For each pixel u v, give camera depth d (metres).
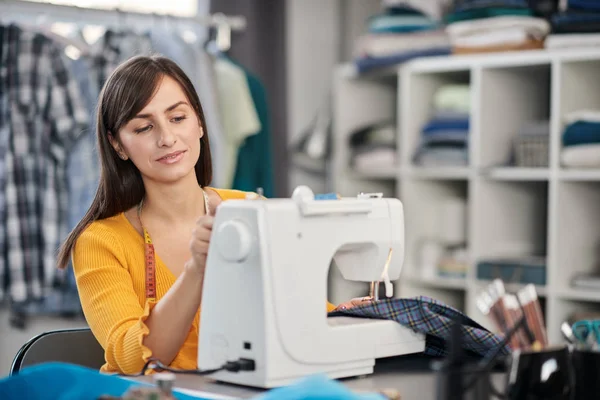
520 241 4.20
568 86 3.76
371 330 1.69
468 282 4.03
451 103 4.11
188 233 2.11
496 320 1.59
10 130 3.63
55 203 3.69
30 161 3.66
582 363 1.51
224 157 4.06
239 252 1.55
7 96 3.65
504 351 1.70
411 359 1.83
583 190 3.87
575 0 3.68
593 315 3.64
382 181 4.71
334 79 4.73
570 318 3.66
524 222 4.21
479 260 3.97
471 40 4.00
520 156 3.89
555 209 3.74
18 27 3.65
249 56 4.49
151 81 1.98
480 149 3.98
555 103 3.72
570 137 3.68
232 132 4.12
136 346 1.76
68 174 3.75
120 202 2.09
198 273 1.72
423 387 1.57
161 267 2.05
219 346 1.61
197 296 1.75
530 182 4.21
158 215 2.10
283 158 4.71
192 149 2.04
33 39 3.66
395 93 4.77
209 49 4.27
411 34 4.21
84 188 3.74
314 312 1.60
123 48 3.85
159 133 1.98
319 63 4.99
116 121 2.00
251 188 4.23
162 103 1.98
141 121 1.98
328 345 1.61
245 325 1.56
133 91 1.97
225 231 1.58
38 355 2.08
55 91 3.68
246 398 1.49
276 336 1.54
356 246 1.76
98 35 4.25
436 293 4.38
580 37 3.67
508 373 1.47
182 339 1.79
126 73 2.00
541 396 1.44
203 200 2.16
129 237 2.07
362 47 4.36
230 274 1.59
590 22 3.66
